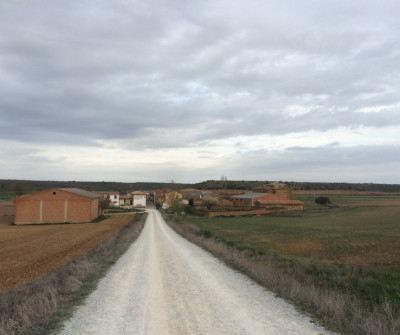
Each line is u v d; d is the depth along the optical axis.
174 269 13.78
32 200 60.97
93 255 19.14
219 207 84.12
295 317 7.04
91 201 62.53
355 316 6.77
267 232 39.00
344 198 137.12
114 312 7.50
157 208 112.38
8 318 6.86
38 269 17.66
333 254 23.62
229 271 13.25
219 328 6.35
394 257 21.91
